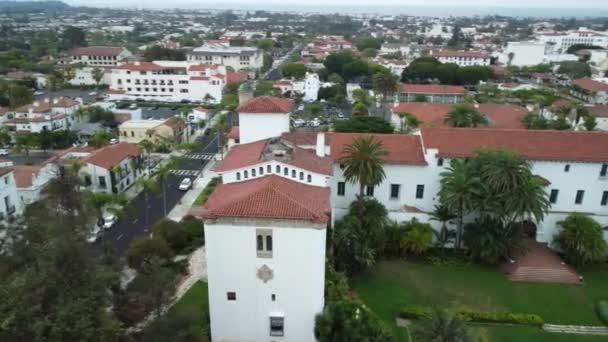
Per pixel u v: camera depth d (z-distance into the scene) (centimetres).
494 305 4969
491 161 5584
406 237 5778
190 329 3506
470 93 15988
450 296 5103
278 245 3853
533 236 6222
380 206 5934
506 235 5634
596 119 11606
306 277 3938
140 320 3475
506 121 10281
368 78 19625
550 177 6228
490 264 5741
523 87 17100
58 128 11812
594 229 5641
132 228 6819
